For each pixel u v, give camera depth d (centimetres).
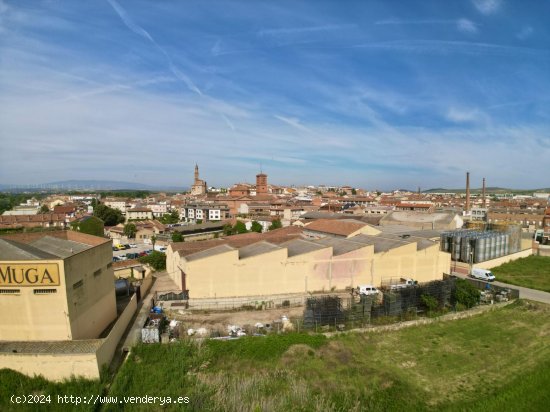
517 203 14662
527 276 5850
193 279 4434
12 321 2831
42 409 2236
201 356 2983
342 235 6531
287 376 2783
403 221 8925
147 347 3061
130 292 4681
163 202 18200
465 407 2508
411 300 4112
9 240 3528
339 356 3083
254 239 5947
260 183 18850
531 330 3744
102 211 12038
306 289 4819
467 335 3609
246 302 4341
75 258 3017
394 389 2675
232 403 2388
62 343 2802
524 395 2648
